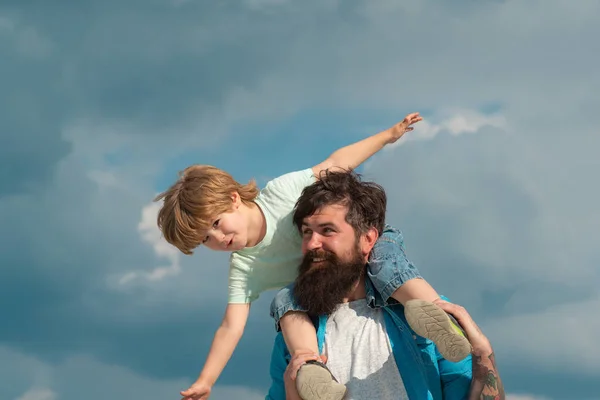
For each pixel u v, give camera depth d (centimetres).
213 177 534
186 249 536
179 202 525
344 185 476
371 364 456
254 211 540
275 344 505
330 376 433
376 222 480
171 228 529
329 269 466
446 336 428
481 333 451
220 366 538
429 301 436
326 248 468
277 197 541
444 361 468
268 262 542
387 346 462
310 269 470
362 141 577
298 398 446
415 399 451
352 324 472
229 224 525
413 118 584
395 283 468
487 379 451
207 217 519
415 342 464
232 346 542
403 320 469
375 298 474
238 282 550
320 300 466
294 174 550
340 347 466
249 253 543
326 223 466
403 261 478
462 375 467
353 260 471
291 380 447
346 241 468
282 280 548
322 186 476
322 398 430
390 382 452
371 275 475
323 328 474
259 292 554
